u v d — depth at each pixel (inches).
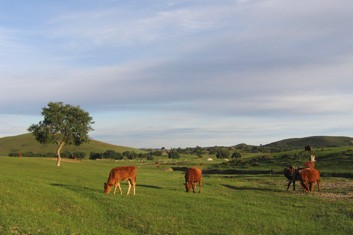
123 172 967.6
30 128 2549.2
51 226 582.9
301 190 1311.5
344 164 2226.9
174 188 1284.4
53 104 2561.5
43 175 1566.2
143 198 919.7
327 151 2834.6
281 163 2652.6
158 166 3361.2
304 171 1236.5
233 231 664.4
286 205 969.5
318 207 935.0
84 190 976.9
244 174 2304.4
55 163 2694.4
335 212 871.7
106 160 4562.0
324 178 1781.5
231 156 5511.8
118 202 837.8
